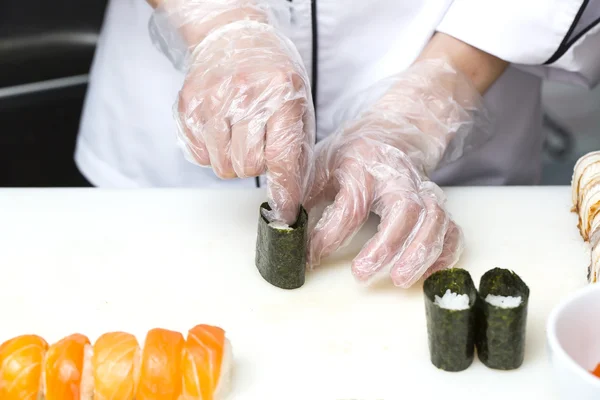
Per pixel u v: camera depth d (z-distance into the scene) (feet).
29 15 3.52
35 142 3.45
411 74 2.73
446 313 2.19
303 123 2.45
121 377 2.14
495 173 3.08
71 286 2.44
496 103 2.99
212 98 2.42
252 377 2.23
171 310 2.39
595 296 2.12
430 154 2.70
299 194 2.45
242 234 2.61
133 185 3.12
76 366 2.14
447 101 2.71
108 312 2.38
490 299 2.26
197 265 2.51
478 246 2.57
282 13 2.66
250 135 2.41
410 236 2.46
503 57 2.72
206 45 2.49
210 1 2.56
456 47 2.77
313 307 2.39
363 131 2.65
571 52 2.71
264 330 2.34
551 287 2.45
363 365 2.26
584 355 2.13
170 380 2.15
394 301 2.41
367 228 2.65
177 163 3.05
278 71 2.41
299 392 2.21
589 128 4.67
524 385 2.22
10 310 2.38
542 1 2.64
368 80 2.88
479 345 2.24
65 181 3.51
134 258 2.53
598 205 2.52
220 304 2.40
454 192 2.77
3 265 2.50
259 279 2.47
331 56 2.85
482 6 2.70
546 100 4.66
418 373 2.25
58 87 3.45
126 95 3.03
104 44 3.08
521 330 2.21
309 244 2.49
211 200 2.73
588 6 2.70
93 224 2.63
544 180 4.41
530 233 2.62
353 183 2.53
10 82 3.49
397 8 2.79
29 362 2.15
